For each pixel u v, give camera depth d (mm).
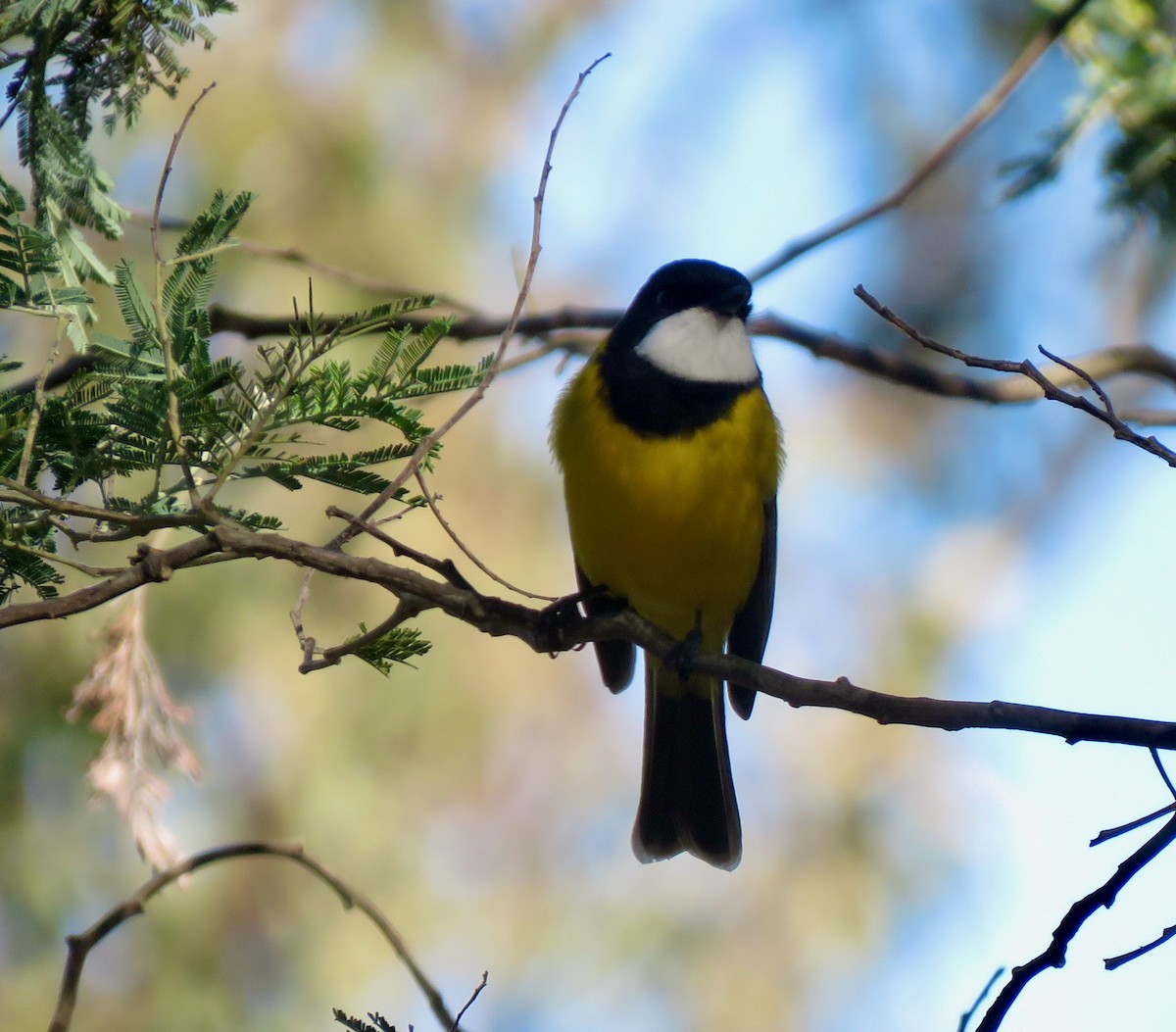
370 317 5340
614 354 8461
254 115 14164
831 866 14391
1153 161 8203
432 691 13773
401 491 5887
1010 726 5582
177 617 12977
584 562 8633
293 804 13164
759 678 5961
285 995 12867
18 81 5883
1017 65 9086
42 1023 12109
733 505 8148
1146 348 9891
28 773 12086
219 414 5355
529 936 13766
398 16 15094
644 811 9273
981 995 5504
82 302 5535
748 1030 13789
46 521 5309
